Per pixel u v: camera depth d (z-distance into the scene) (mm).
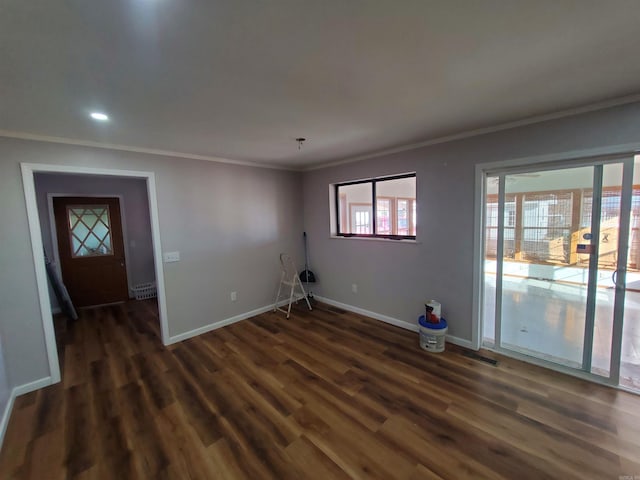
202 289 3725
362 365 2842
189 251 3596
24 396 2465
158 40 1259
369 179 3930
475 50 1422
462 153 2941
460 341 3172
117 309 4785
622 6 1105
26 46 1251
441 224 3186
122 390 2523
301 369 2803
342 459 1771
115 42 1260
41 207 4586
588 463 1690
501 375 2602
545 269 2662
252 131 2645
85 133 2561
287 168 4613
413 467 1700
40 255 2596
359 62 1509
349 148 3406
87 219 4945
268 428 2041
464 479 1613
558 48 1409
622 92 1986
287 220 4660
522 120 2520
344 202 4438
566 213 2504
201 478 1665
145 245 5496
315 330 3703
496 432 1945
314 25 1192
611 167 2250
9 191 2465
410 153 3361
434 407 2209
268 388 2512
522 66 1591
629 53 1467
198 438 1962
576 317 2533
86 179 4898
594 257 2398
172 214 3445
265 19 1140
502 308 2953
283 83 1723
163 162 3354
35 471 1732
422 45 1366
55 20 1088
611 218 2293
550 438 1879
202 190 3684
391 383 2531
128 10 1052
